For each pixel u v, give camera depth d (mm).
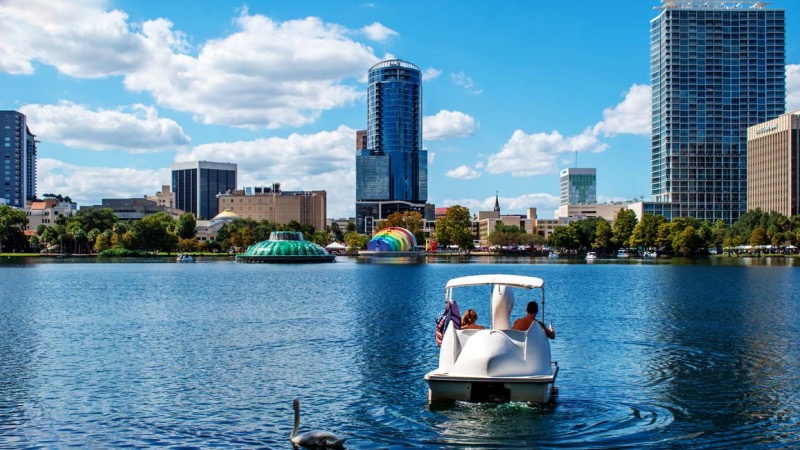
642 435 24484
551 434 24500
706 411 27562
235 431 25312
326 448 23297
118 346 43750
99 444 24000
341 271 166750
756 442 23828
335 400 29484
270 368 36312
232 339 46469
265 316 60875
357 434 24750
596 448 23156
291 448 23375
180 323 55844
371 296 84875
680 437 24297
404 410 27625
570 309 66500
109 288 101125
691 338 46312
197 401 29562
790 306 68375
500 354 27703
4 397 30406
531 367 27953
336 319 58219
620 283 110250
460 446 23422
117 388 32000
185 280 123875
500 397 27750
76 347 43438
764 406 28391
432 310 66125
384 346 43219
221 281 120875
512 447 23312
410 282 117188
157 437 24703
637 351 41156
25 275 142000
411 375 34438
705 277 126438
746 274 136625
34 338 47531
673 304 71438
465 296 85812
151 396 30484
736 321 55875
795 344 43656
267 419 26812
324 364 37344
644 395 30078
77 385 32656
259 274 150125
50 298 82312
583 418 26406
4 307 70438
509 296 29203
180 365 37281
